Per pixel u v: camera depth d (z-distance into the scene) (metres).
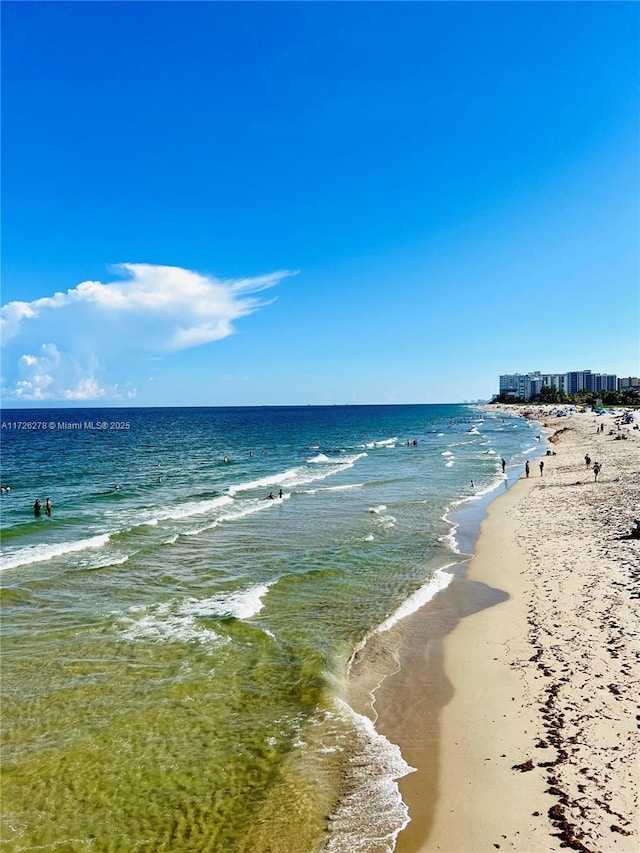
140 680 12.78
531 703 11.01
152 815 8.62
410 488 41.28
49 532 28.08
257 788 9.16
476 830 7.85
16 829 8.34
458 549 24.03
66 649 14.38
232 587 19.33
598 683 11.44
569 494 34.41
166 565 21.97
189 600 17.98
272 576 20.47
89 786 9.27
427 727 10.66
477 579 19.84
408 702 11.69
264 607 17.44
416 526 28.55
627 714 10.20
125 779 9.45
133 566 21.84
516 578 19.58
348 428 133.75
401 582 19.72
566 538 23.98
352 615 16.72
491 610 16.67
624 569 18.70
